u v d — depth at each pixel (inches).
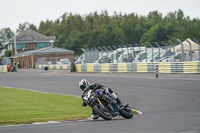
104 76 5147.6
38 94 3174.2
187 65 4544.8
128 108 1686.8
